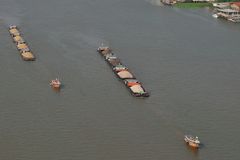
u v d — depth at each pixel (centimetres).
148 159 17725
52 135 19062
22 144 18462
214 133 19362
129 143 18625
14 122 19950
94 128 19600
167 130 19488
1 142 18562
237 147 18475
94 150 18150
